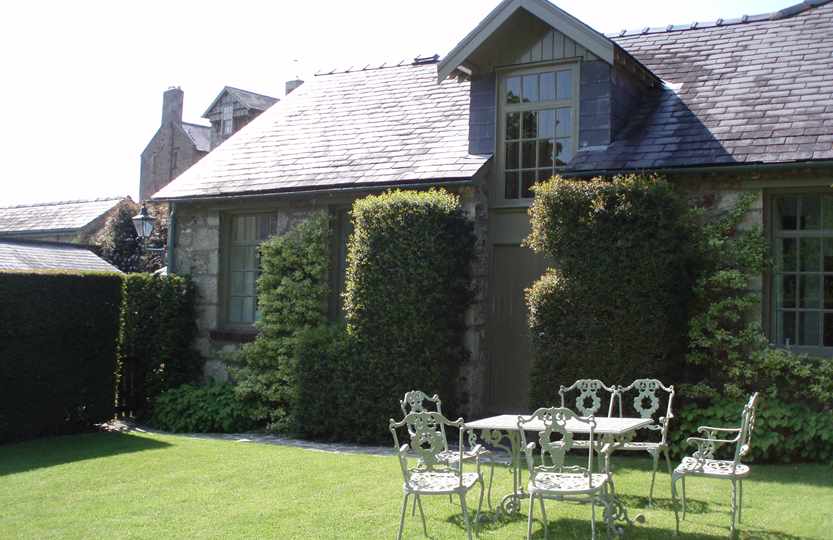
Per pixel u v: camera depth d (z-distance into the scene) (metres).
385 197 9.79
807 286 8.69
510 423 5.86
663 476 7.32
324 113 13.48
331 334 10.29
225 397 11.14
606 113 9.80
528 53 10.38
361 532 5.52
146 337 11.88
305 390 10.07
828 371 8.05
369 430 9.58
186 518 5.93
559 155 10.24
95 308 10.63
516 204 10.38
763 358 8.33
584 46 9.62
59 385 10.12
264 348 11.26
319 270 11.11
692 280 8.84
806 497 6.41
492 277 10.49
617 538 5.21
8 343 9.46
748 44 11.01
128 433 10.47
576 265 8.57
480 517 5.79
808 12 11.23
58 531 5.63
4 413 9.41
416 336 9.36
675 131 9.54
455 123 11.70
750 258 8.60
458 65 10.35
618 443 5.91
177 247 12.65
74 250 14.81
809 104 9.10
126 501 6.50
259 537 5.42
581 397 7.17
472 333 9.98
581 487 4.90
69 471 7.71
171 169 33.47
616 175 9.02
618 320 8.36
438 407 6.71
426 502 6.41
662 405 8.30
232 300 12.38
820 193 8.64
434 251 9.38
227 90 26.59
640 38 12.27
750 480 7.13
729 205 8.85
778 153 8.43
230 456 8.52
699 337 8.69
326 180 11.06
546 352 8.66
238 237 12.41
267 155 12.61
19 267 12.76
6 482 7.24
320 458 8.38
